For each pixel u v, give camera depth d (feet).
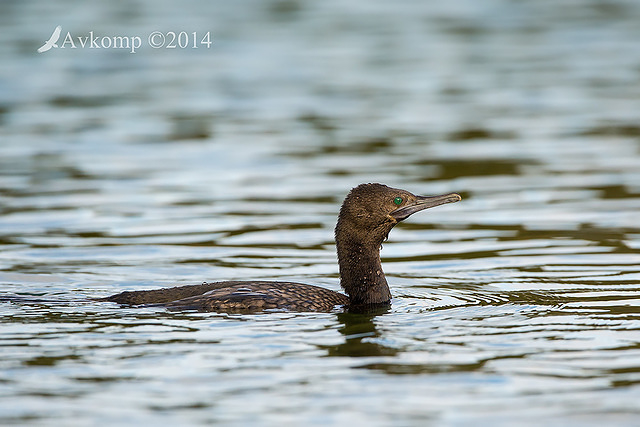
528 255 47.55
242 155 69.36
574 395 28.45
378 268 39.93
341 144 72.18
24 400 27.94
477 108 82.74
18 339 32.71
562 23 117.39
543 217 54.60
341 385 29.14
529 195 59.21
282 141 73.00
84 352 31.53
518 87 89.97
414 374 30.09
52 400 27.96
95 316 35.27
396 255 48.57
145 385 29.04
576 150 69.51
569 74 94.32
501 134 74.28
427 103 84.79
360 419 26.81
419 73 95.86
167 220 54.39
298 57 102.27
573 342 33.27
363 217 39.58
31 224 53.16
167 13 119.85
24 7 121.39
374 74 95.50
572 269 44.80
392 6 128.77
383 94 88.12
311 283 43.19
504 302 39.17
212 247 49.34
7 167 65.72
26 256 47.06
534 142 71.87
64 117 79.97
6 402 27.81
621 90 87.81
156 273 44.34
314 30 114.21
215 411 27.25
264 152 70.13
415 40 109.50
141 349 31.86
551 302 39.06
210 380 29.43
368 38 110.63
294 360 31.17
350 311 37.47
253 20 118.52
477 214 55.62
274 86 91.45
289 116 80.79
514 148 70.28
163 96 87.66
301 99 86.63
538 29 114.21
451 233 52.44
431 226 54.08
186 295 37.04
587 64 98.12
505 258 47.16
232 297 36.50
